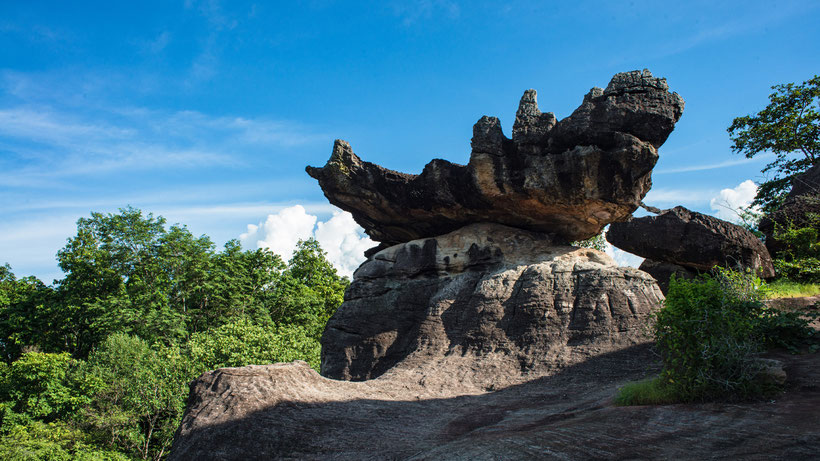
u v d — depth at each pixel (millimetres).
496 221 20656
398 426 11133
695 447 6465
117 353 31641
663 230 18609
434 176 19812
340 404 12430
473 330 16969
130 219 43750
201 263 43156
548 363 14633
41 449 25562
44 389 31547
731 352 8344
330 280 51906
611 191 16797
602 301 15555
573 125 16656
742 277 11344
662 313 9336
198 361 28781
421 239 21312
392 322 19891
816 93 31219
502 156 18109
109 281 42031
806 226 20844
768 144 32906
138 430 29156
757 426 6762
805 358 9391
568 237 21141
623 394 9688
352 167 21031
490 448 7762
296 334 31906
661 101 15953
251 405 11766
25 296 45906
